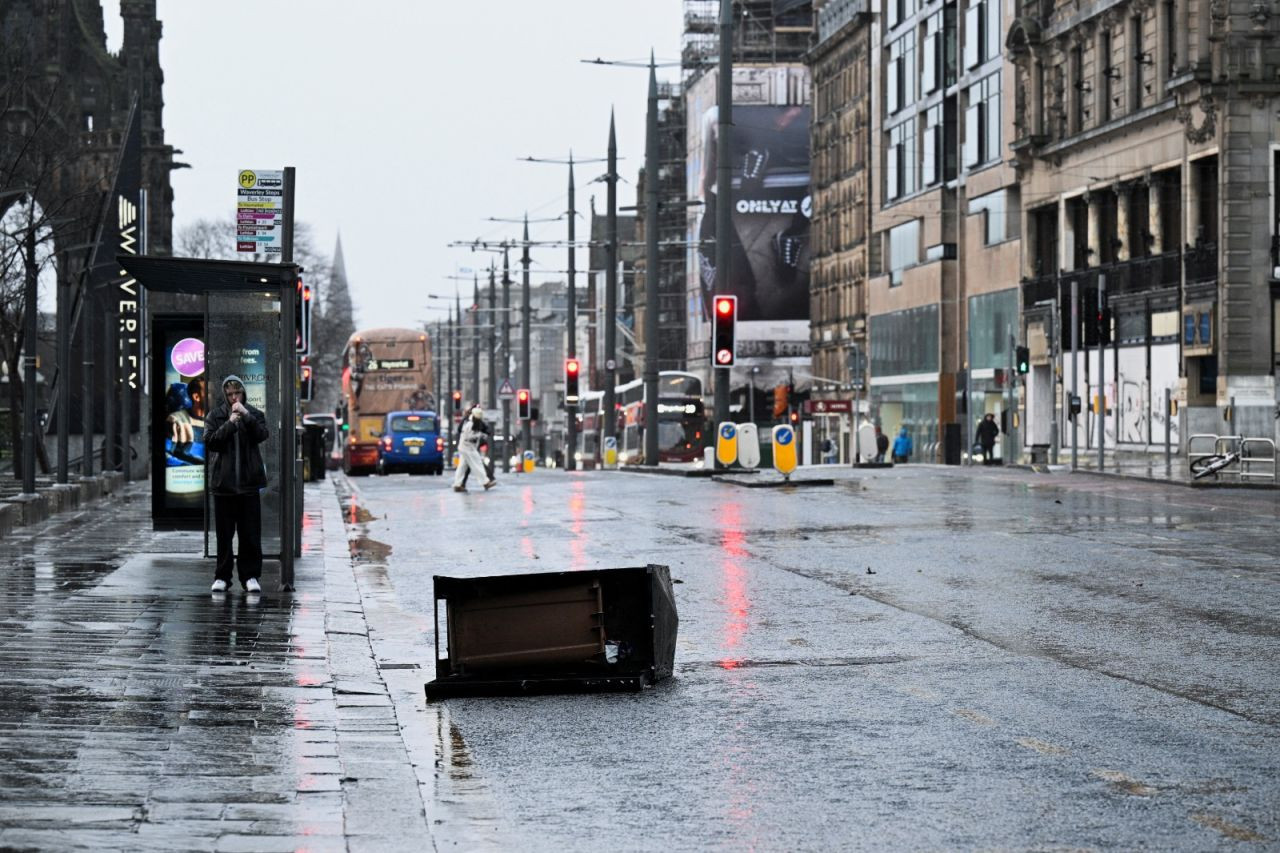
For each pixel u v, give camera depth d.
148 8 131.12
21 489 55.19
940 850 12.12
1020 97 109.69
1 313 66.31
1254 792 13.82
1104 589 27.94
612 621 19.75
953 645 22.39
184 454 36.66
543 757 15.71
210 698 17.59
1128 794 13.77
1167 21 92.50
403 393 128.38
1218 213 85.50
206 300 29.06
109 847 11.28
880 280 142.62
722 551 35.75
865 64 155.38
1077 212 104.06
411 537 42.12
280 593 27.59
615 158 107.50
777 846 12.33
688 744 16.25
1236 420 84.31
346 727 16.62
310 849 11.60
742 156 187.62
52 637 21.77
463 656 19.53
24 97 87.19
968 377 107.00
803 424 171.38
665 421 131.12
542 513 49.16
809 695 18.91
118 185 83.12
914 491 55.75
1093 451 99.31
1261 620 24.25
